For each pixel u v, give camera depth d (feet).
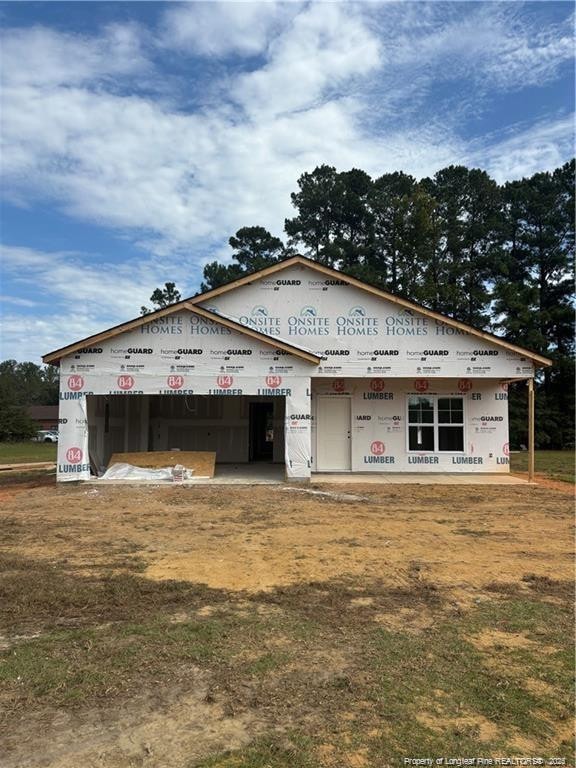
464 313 140.15
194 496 43.34
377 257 149.48
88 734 11.06
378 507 38.29
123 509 37.55
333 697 12.53
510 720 11.68
